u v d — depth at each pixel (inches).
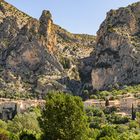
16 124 7672.2
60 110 5059.1
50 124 5009.8
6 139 4938.5
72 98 5182.1
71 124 4992.6
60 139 4953.3
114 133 6791.3
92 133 6771.7
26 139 5007.4
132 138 6781.5
